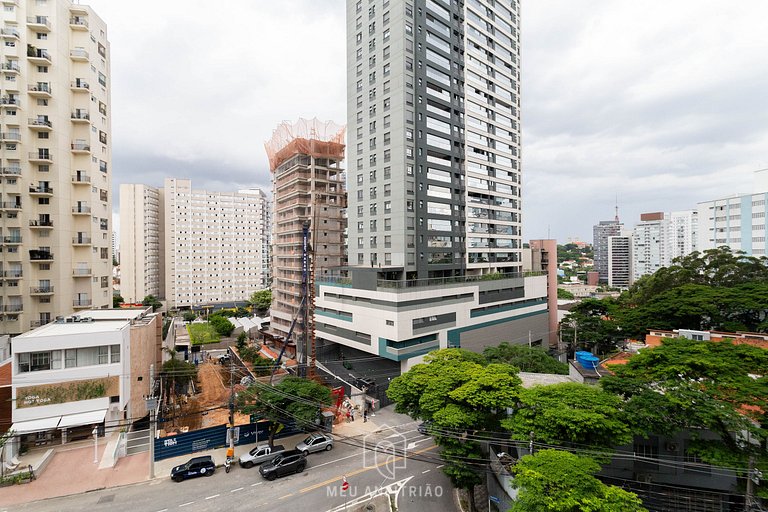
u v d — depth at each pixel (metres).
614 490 13.86
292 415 27.23
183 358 58.88
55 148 46.94
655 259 161.12
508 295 60.44
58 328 32.28
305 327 44.31
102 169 52.53
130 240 104.31
